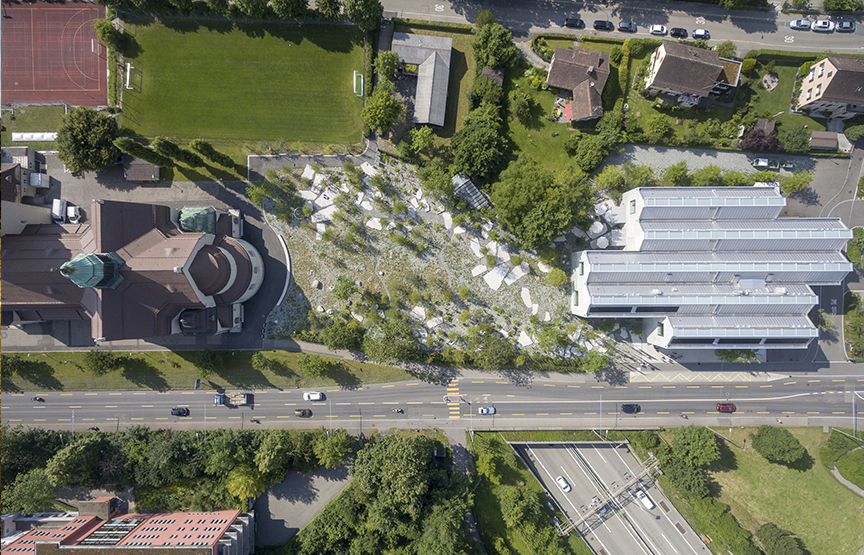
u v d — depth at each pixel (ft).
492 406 244.01
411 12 241.35
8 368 237.86
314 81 241.96
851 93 215.51
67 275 174.09
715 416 243.60
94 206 189.88
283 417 243.60
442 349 241.76
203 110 241.96
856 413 238.68
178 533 212.64
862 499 234.79
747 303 213.05
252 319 241.76
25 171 232.53
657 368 243.81
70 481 223.10
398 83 242.37
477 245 242.99
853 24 236.63
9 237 205.46
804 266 212.43
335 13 229.66
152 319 199.93
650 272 213.87
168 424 243.40
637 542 243.19
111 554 201.16
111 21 237.25
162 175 240.12
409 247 242.99
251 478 223.92
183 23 239.30
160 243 200.95
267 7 233.96
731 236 213.87
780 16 239.91
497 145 224.94
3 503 227.20
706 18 241.14
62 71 240.12
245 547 228.22
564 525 240.73
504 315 242.78
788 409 241.55
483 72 233.14
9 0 237.25
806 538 234.58
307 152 243.19
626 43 233.76
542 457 248.52
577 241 239.09
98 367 234.58
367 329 240.94
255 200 232.53
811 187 240.12
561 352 242.78
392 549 224.53
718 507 229.86
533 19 241.35
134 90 240.32
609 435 242.78
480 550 225.56
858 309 235.81
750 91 238.89
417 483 212.02
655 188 220.02
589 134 238.48
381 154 242.99
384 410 244.22
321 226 243.19
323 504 240.53
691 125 239.50
